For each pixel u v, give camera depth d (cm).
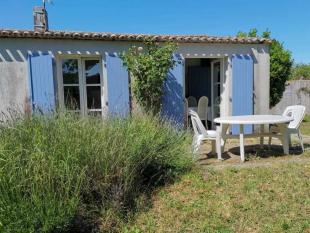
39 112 481
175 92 938
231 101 982
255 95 1005
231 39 950
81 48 866
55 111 481
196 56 952
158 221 401
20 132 395
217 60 1030
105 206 396
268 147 786
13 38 818
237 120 671
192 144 624
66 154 370
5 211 288
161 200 456
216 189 490
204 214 414
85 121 468
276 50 1315
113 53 889
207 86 1181
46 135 396
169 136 570
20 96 832
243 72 982
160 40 912
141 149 467
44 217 298
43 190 315
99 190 396
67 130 420
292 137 968
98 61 906
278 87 1347
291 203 434
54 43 845
